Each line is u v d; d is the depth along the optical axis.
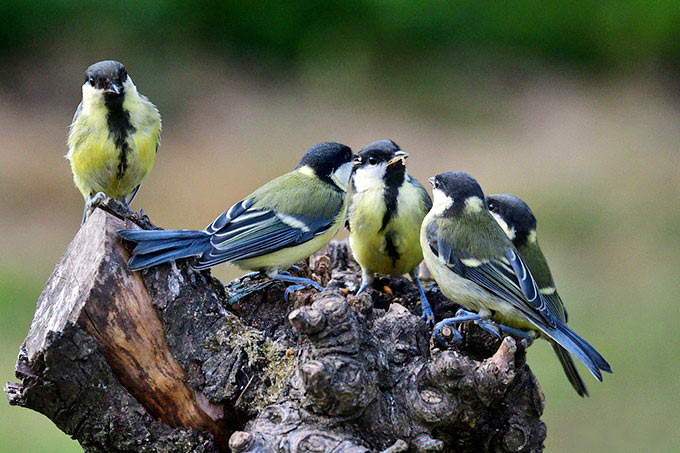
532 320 7.60
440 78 27.78
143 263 6.28
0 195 19.67
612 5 27.97
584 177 21.52
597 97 27.11
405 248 8.51
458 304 8.70
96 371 6.10
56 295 6.55
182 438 6.37
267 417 6.23
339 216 8.03
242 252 7.20
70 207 19.55
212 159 22.20
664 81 28.12
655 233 18.80
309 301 7.11
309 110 25.59
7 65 26.22
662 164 22.22
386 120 25.25
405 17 27.97
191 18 27.61
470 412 6.38
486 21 28.28
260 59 28.05
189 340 6.45
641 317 15.57
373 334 6.56
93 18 27.16
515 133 24.69
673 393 13.19
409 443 6.29
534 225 8.79
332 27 28.27
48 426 12.06
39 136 23.27
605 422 12.63
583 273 17.42
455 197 8.19
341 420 6.09
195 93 25.88
